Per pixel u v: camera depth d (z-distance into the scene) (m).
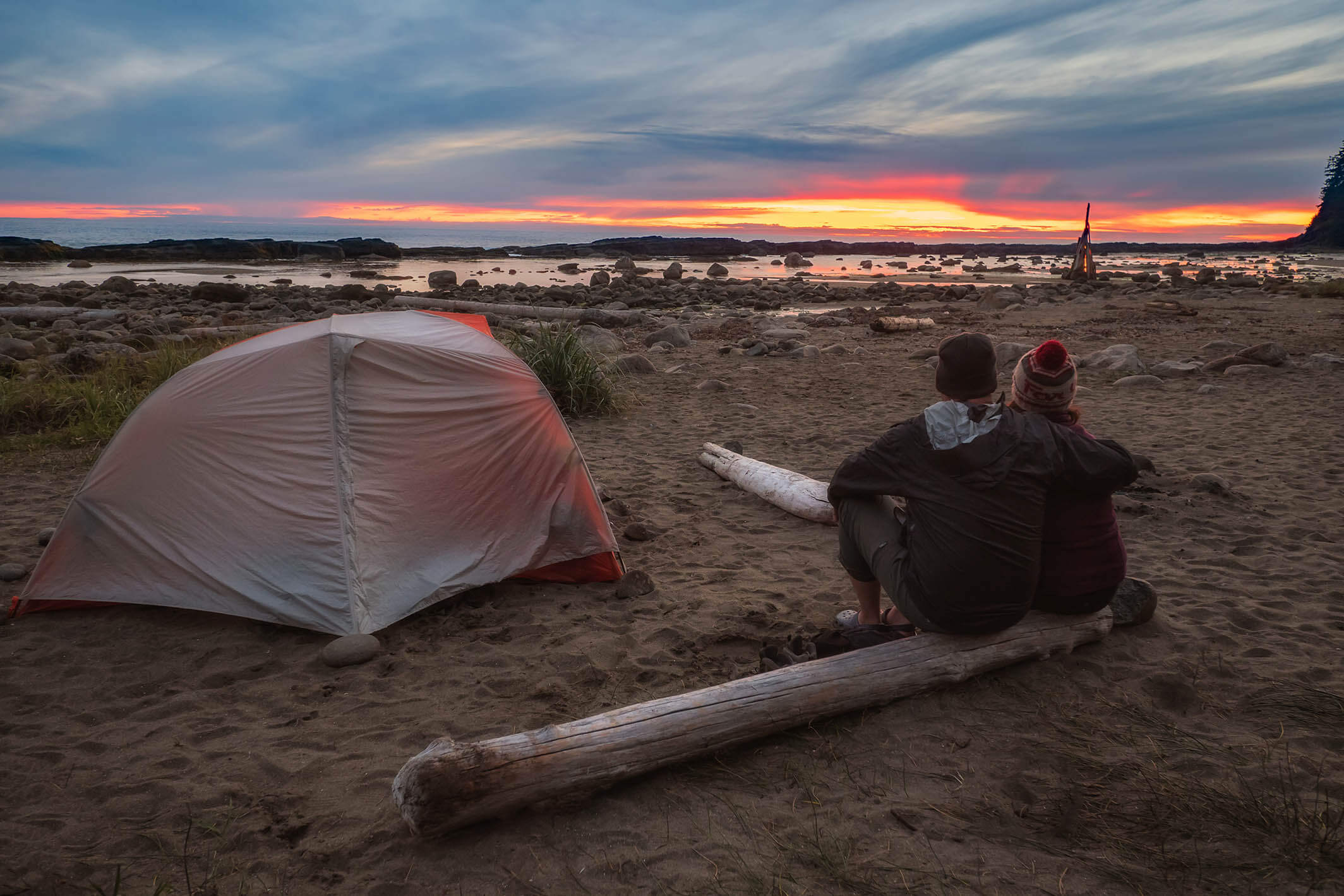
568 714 3.12
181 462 4.04
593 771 2.53
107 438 7.27
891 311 20.89
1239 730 2.91
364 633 3.67
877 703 3.02
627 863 2.33
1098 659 3.39
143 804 2.62
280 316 18.98
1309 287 26.30
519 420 4.41
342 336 4.18
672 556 4.80
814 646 3.26
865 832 2.44
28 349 11.12
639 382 10.52
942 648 3.10
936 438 2.93
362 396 4.09
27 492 5.90
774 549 4.88
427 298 23.12
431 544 4.05
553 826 2.50
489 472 4.27
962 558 2.89
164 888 2.24
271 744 2.95
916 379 10.61
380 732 3.01
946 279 37.62
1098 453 2.94
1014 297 22.34
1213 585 4.17
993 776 2.69
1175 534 4.96
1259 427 7.64
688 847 2.39
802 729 2.95
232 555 3.88
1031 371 3.16
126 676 3.43
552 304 24.59
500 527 4.26
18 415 7.76
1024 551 2.91
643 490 6.05
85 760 2.85
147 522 4.01
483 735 2.99
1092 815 2.48
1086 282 32.22
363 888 2.26
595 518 4.44
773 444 7.36
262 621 3.81
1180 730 2.91
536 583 4.39
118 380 8.80
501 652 3.63
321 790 2.69
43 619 3.95
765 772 2.74
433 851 2.40
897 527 3.26
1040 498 2.91
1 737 2.98
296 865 2.35
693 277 36.72
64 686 3.35
